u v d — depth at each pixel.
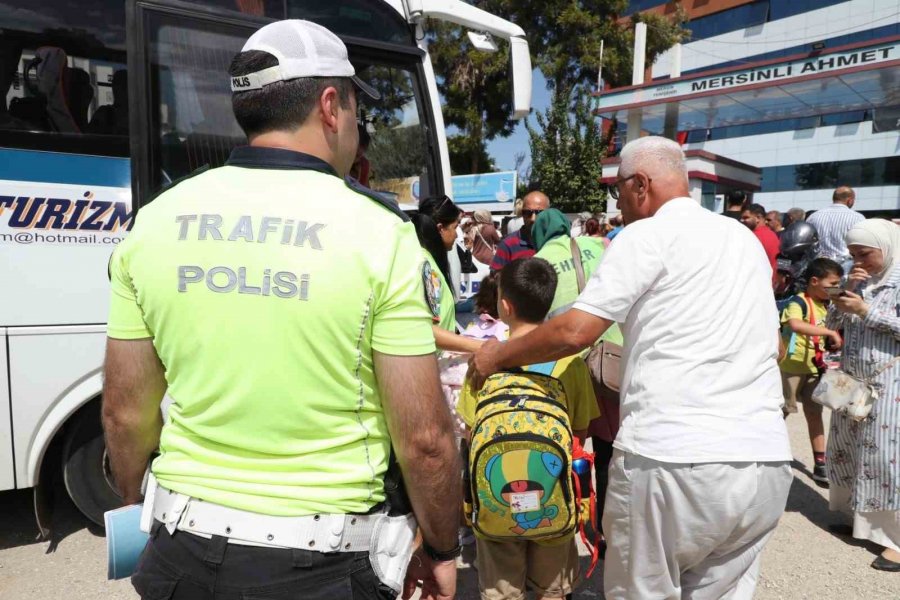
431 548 1.47
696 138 29.97
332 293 1.21
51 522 3.81
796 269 7.40
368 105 4.01
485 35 4.59
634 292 2.02
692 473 1.91
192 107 3.27
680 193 2.24
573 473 2.33
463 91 21.78
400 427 1.29
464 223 8.77
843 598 3.20
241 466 1.27
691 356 1.97
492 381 2.33
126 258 1.33
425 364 1.29
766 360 2.05
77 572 3.27
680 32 23.84
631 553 2.09
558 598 2.49
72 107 3.14
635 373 2.08
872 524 3.56
